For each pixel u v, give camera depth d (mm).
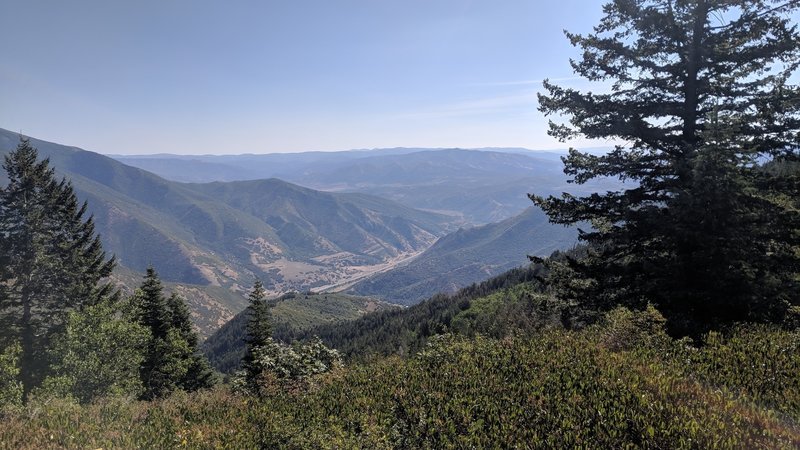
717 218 9852
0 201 30781
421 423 6488
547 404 6207
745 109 11797
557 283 14125
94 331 23609
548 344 8875
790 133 11141
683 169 10906
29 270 30203
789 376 6641
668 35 12039
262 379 11992
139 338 26016
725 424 5199
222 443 7562
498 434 5785
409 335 60375
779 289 9961
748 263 10258
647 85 13078
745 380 6664
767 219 10109
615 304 12219
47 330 30938
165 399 12156
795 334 8414
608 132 13078
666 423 5297
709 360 7473
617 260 13414
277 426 7922
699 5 11805
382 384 8820
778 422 5383
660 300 11227
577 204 13703
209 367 42562
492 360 8625
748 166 11195
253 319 30969
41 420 8945
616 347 8688
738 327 9016
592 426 5508
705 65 11984
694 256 10164
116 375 23266
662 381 6375
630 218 11930
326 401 8797
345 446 6449
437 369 8883
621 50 12789
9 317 29891
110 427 8641
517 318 17516
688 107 12336
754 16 11570
